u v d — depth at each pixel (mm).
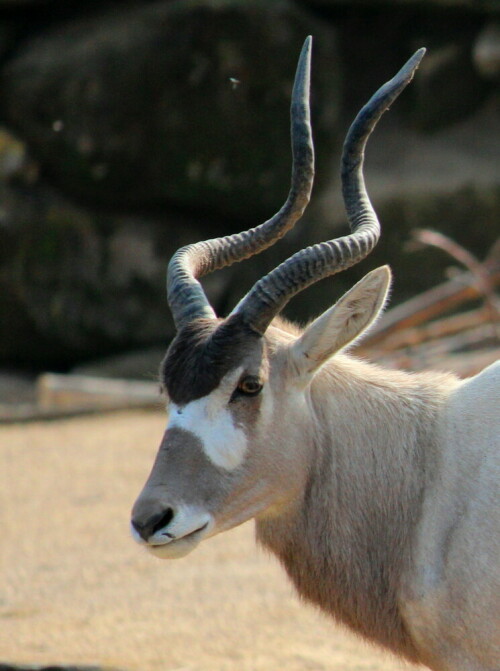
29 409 45156
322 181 58406
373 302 14547
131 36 54969
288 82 56781
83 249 55688
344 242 14898
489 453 14586
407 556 14641
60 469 35625
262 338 14516
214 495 14180
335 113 58125
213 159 56250
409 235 59219
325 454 15141
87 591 24562
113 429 41188
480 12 62188
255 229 16531
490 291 40000
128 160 55344
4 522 30297
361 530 15016
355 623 15172
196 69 55094
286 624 21859
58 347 56344
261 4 55906
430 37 64375
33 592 24672
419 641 14516
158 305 56688
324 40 57781
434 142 64188
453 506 14461
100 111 54688
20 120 55938
